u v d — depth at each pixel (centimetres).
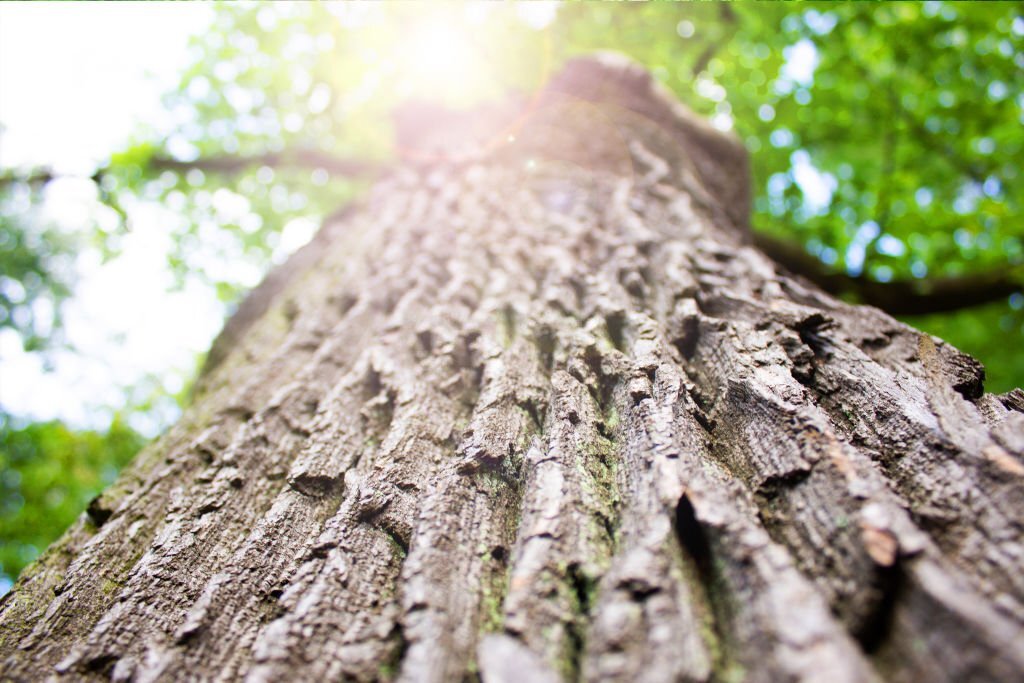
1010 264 818
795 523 143
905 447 165
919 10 766
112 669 149
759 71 770
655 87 574
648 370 208
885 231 885
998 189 922
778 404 179
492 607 142
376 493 181
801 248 775
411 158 634
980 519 134
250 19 704
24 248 1243
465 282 317
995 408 180
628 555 132
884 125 895
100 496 258
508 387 218
